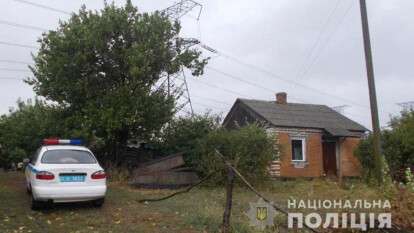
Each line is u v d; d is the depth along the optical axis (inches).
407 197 445.1
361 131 1147.9
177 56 772.6
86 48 714.2
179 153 729.0
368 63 653.9
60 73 714.2
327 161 1124.5
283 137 1051.3
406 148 837.2
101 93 730.8
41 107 786.2
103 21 724.0
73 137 701.9
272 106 1165.1
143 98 730.2
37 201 448.5
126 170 736.3
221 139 711.7
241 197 575.8
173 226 402.3
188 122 820.6
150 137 792.3
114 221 420.5
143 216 441.1
